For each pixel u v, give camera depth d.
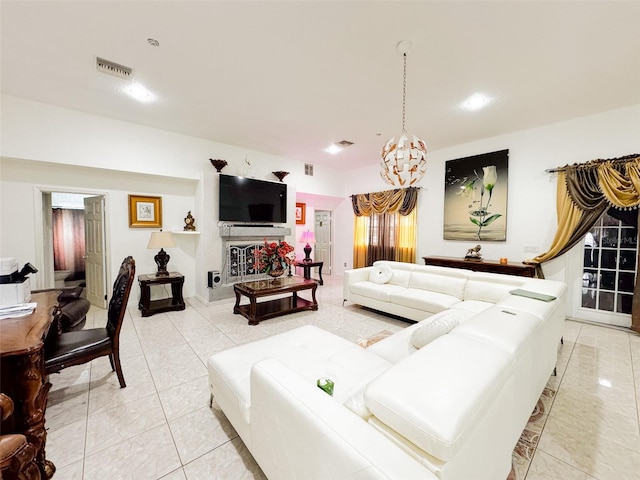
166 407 1.93
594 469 1.45
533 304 1.98
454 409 0.84
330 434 0.85
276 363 1.29
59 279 5.64
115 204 4.17
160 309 3.95
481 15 1.92
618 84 2.84
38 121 3.34
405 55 2.38
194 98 3.21
